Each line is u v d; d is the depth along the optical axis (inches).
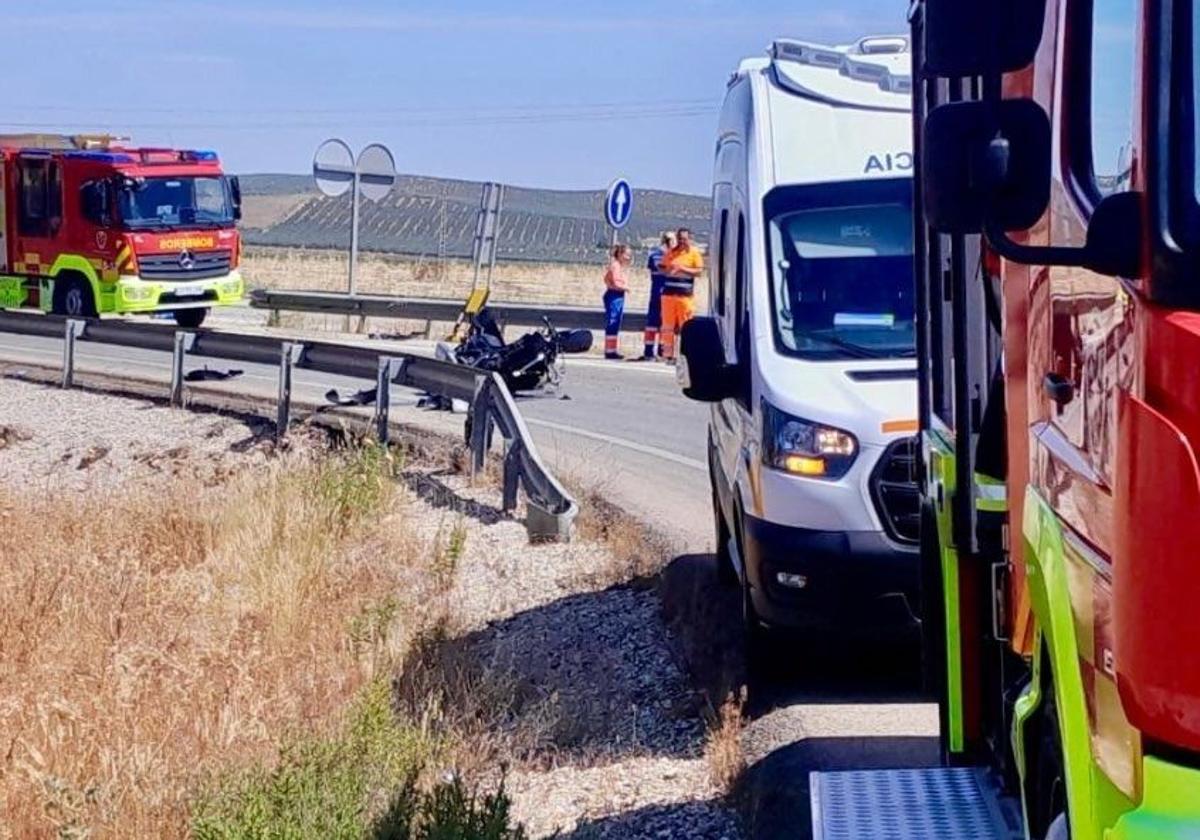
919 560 286.8
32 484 669.3
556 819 269.4
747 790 270.7
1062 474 143.6
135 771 278.1
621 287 1044.5
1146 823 111.6
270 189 4456.2
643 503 539.5
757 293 332.8
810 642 321.4
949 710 216.5
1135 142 117.4
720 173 402.3
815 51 352.8
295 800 237.5
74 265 1278.3
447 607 409.4
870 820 177.0
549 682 353.7
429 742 288.0
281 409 726.5
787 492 308.0
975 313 208.5
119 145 1348.4
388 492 548.4
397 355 665.0
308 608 411.5
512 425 546.3
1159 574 109.0
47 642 374.0
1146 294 112.2
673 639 383.9
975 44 123.0
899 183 339.6
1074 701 133.6
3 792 269.4
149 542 516.4
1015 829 173.0
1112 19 129.8
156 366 991.6
